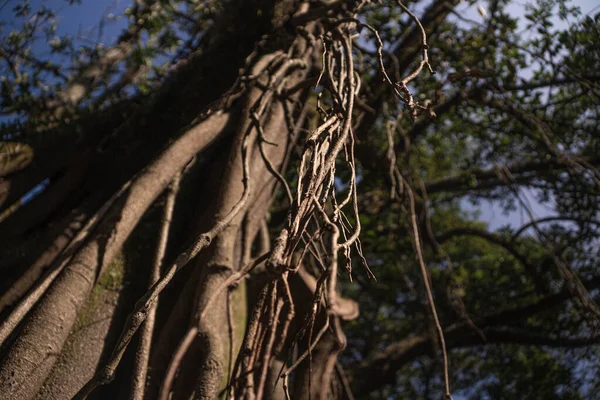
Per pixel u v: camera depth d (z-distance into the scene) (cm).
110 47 679
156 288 230
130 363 374
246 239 425
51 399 341
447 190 855
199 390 339
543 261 822
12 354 318
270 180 452
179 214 437
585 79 655
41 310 336
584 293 577
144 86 582
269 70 469
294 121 496
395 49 661
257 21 545
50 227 446
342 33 412
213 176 450
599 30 618
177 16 715
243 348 258
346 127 277
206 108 461
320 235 244
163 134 510
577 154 782
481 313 848
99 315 379
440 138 820
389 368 767
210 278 380
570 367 679
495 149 792
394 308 1002
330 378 517
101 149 496
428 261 907
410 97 308
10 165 461
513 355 850
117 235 375
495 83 678
